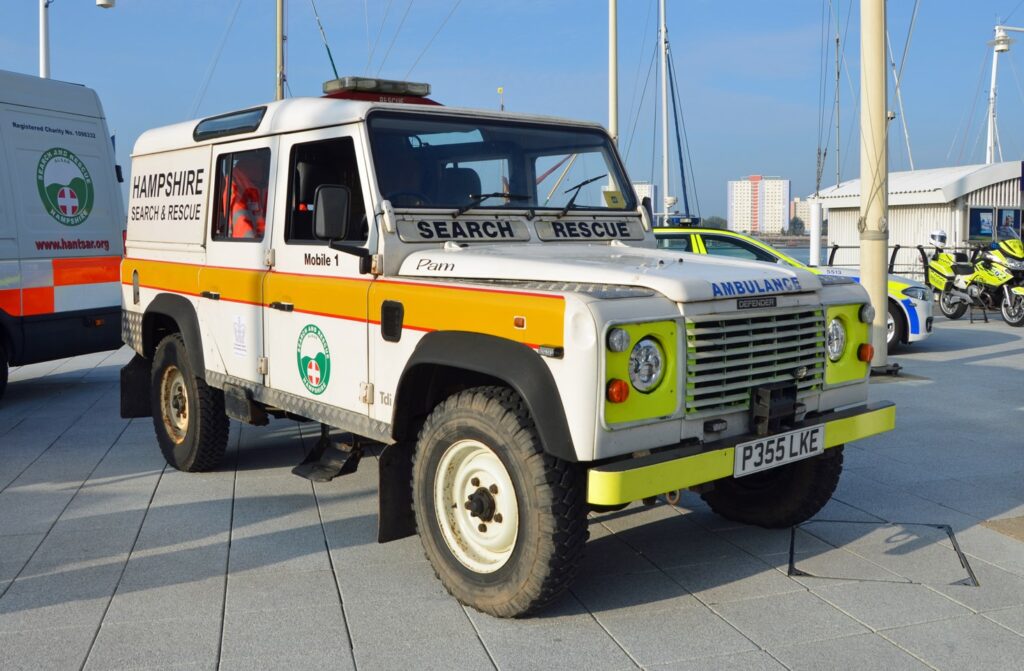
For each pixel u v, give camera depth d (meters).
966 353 12.32
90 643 3.86
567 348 3.68
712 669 3.62
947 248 17.06
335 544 5.07
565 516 3.82
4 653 3.77
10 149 9.05
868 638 3.88
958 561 4.75
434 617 4.11
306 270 5.18
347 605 4.24
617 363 3.70
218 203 6.04
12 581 4.55
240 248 5.77
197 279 6.20
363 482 6.34
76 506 5.79
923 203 20.69
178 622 4.06
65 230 9.52
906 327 12.28
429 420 4.30
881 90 9.59
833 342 4.68
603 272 4.11
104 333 9.87
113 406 9.15
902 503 5.74
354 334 4.79
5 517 5.57
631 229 5.63
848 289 4.77
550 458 3.83
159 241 6.80
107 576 4.61
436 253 4.65
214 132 6.05
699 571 4.65
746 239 10.83
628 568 4.71
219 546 5.04
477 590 4.12
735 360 4.14
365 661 3.70
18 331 9.06
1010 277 15.30
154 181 6.90
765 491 5.23
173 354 6.54
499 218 5.07
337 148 4.99
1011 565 4.70
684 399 3.96
